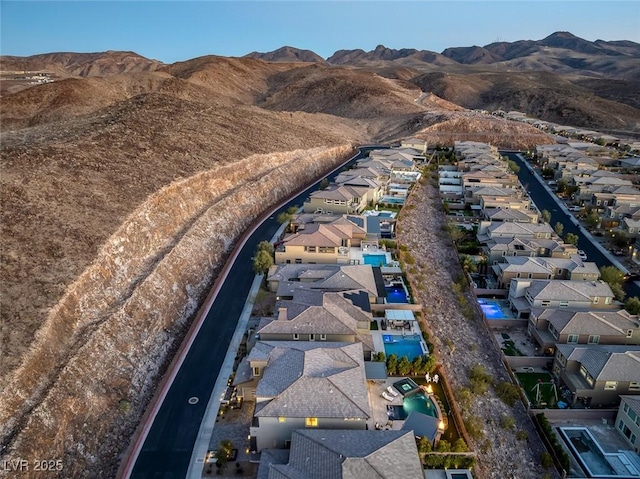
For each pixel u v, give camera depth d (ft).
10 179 183.21
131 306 156.04
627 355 136.46
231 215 252.83
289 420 109.91
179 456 112.88
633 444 120.88
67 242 162.81
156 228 202.49
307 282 179.63
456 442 112.68
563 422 130.93
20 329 124.06
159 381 142.10
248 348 149.07
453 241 244.83
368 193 288.51
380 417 122.72
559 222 279.28
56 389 116.06
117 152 244.42
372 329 164.55
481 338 168.45
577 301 171.53
